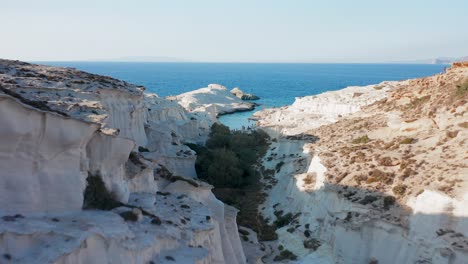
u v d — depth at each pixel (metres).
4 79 28.42
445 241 29.61
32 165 21.25
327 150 48.22
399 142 43.53
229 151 55.72
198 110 107.94
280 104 155.50
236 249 33.28
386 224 33.19
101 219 22.28
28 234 18.75
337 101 82.31
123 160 26.16
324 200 39.47
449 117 42.69
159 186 33.62
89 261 19.91
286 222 42.38
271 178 54.25
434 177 34.16
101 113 25.97
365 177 38.31
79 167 23.06
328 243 36.75
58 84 31.66
